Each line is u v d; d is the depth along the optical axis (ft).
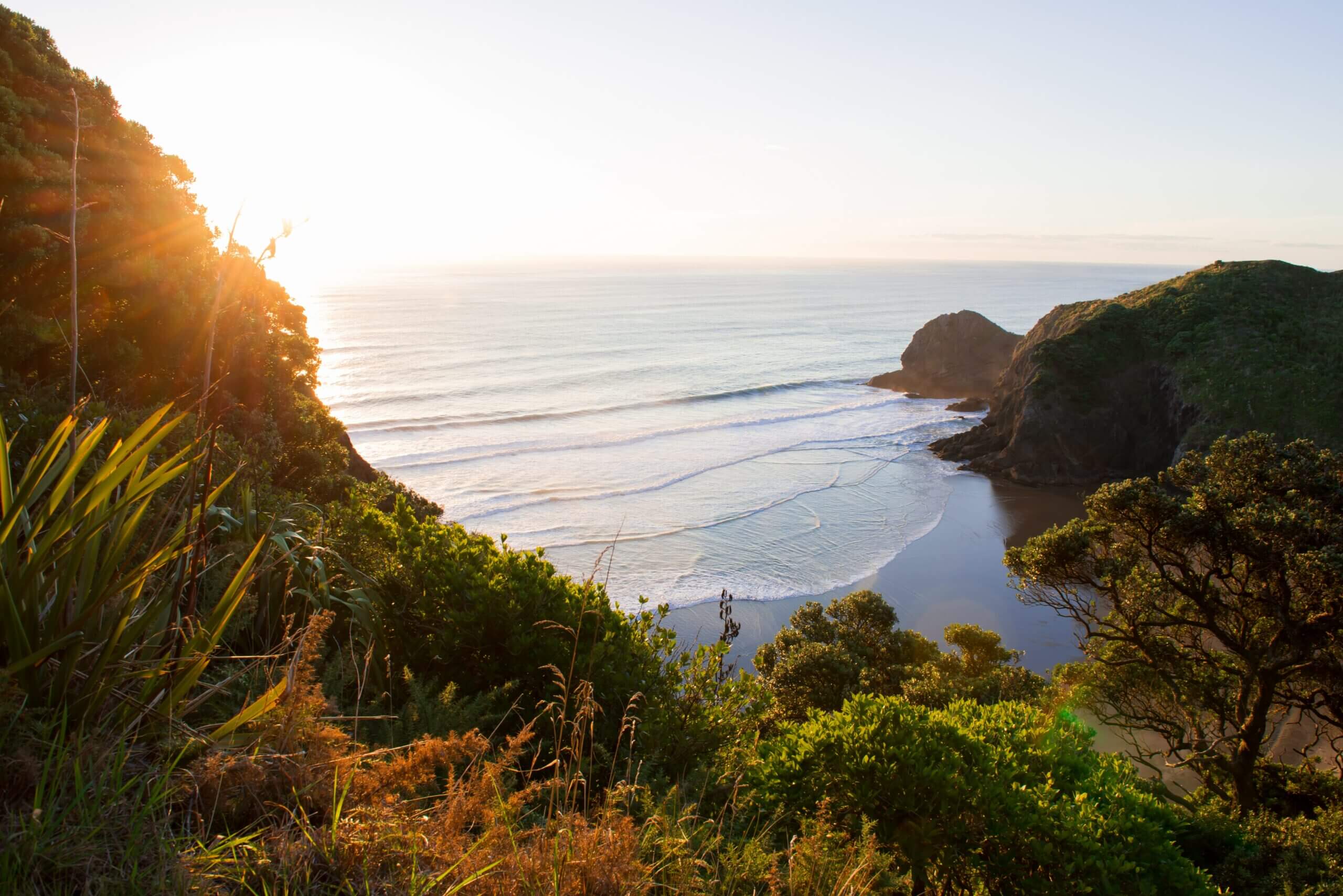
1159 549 51.65
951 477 185.88
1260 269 233.35
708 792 15.14
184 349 48.52
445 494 151.33
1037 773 21.20
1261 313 207.31
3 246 41.68
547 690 16.06
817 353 410.93
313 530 18.20
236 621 11.48
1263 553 45.50
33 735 6.56
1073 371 198.49
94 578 7.97
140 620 7.87
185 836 6.29
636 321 524.11
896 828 17.40
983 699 56.18
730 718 18.57
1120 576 50.80
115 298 47.78
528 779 10.66
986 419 221.05
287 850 6.56
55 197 44.65
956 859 17.60
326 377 268.62
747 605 104.32
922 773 17.88
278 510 18.26
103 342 45.29
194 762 7.14
